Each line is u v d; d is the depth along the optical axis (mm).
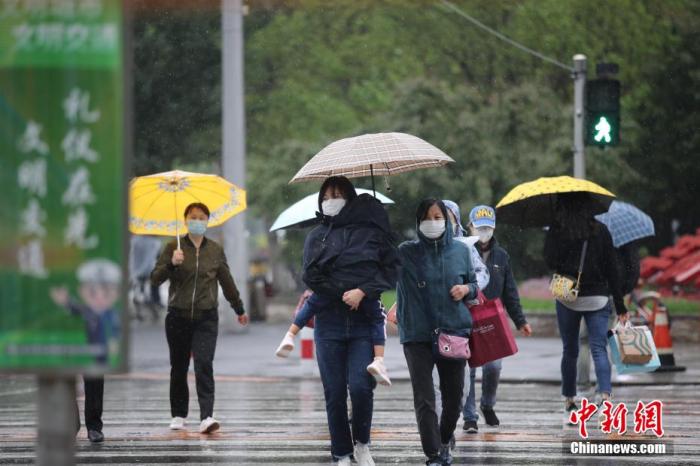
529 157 84500
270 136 101812
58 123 10695
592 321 28906
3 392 41188
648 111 90250
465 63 93375
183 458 24656
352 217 20891
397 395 38188
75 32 10672
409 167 25688
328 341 21047
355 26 100750
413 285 21203
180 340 28703
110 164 10695
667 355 45281
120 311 10703
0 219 10703
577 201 29047
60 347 10711
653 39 89750
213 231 69000
